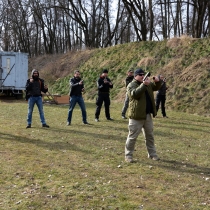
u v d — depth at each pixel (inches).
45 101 704.4
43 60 1312.7
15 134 334.3
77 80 406.0
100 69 911.7
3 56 781.9
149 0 958.4
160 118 495.8
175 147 294.7
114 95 767.7
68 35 1606.8
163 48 792.3
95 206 160.1
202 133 372.2
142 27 989.8
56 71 1083.9
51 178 199.3
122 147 286.7
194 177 206.7
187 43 748.0
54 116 488.4
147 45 850.8
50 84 1025.5
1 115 485.1
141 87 224.2
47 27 1669.5
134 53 861.8
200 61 668.7
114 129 376.5
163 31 1270.9
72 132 353.4
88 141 308.3
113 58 914.7
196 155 265.9
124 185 189.3
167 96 647.8
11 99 817.5
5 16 1854.1
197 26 893.8
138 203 163.8
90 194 174.6
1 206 158.6
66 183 190.9
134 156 255.8
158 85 242.4
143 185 190.2
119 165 227.9
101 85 435.2
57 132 351.3
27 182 191.6
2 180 194.2
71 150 271.4
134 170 218.8
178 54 741.3
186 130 390.0
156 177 205.0
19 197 169.8
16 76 793.6
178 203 165.0
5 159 239.6
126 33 1670.8
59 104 698.8
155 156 247.3
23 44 1796.3
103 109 594.9
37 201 164.9
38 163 231.0
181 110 591.5
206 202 167.3
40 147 280.1
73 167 222.8
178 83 659.4
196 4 914.1
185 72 670.5
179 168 226.2
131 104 235.9
